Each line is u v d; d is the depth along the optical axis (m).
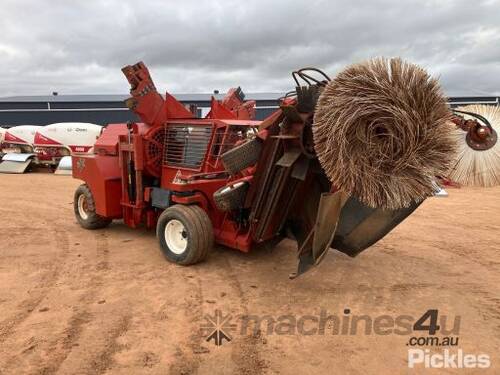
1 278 5.26
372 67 3.58
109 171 6.96
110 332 3.96
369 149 3.55
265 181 4.99
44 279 5.24
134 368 3.40
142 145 6.38
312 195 5.09
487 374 3.35
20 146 17.58
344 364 3.49
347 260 6.02
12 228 7.73
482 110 5.90
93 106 39.97
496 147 5.43
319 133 3.79
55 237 7.13
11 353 3.59
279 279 5.30
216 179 5.88
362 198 3.63
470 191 12.27
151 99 6.35
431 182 3.56
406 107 3.40
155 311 4.41
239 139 6.09
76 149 16.61
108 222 7.66
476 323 4.20
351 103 3.54
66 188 12.72
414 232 7.68
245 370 3.40
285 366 3.45
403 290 5.00
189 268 5.65
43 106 39.94
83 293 4.83
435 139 3.50
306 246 4.45
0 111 40.03
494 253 6.46
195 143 6.10
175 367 3.42
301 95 4.57
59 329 4.00
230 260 5.96
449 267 5.80
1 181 14.20
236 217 5.57
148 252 6.32
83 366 3.42
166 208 6.12
